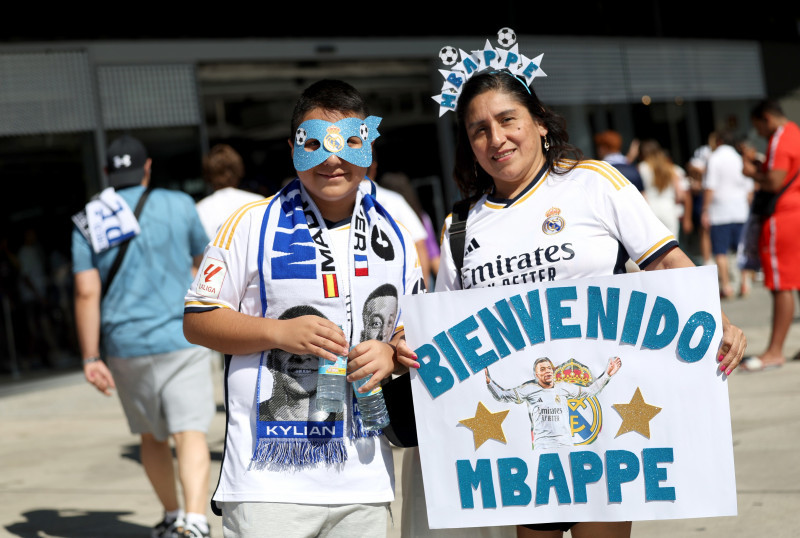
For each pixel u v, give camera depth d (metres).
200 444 4.46
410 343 2.71
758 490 4.55
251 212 2.69
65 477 6.26
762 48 17.52
